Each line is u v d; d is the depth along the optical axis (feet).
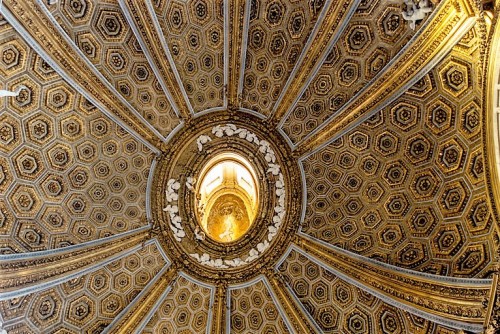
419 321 33.09
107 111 36.19
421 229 35.14
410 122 34.86
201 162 40.14
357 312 37.73
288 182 40.24
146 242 39.29
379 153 37.27
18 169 34.37
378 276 36.19
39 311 35.01
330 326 38.68
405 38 32.24
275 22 35.81
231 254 40.60
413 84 33.30
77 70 33.65
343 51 35.35
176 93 37.96
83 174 37.32
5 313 32.71
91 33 33.58
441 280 31.58
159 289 38.96
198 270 40.24
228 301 40.34
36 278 33.78
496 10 24.45
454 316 29.48
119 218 38.81
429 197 34.71
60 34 31.91
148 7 33.19
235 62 37.29
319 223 40.04
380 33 33.24
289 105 38.70
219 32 36.37
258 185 40.81
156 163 39.47
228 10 34.83
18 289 32.40
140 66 36.17
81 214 37.50
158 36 34.94
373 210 38.22
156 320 38.86
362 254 38.14
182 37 36.01
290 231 40.32
